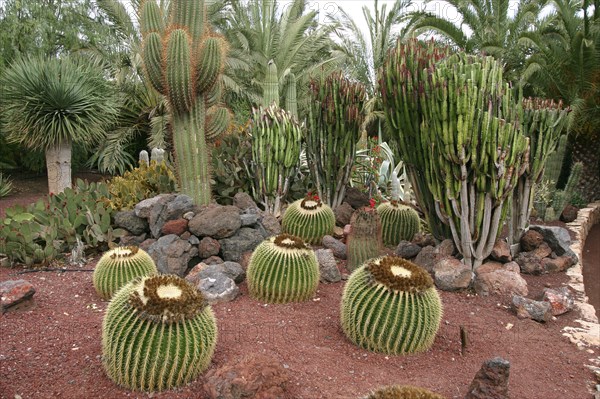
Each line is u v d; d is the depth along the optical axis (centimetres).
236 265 458
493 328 388
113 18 1638
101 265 428
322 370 312
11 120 1044
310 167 666
